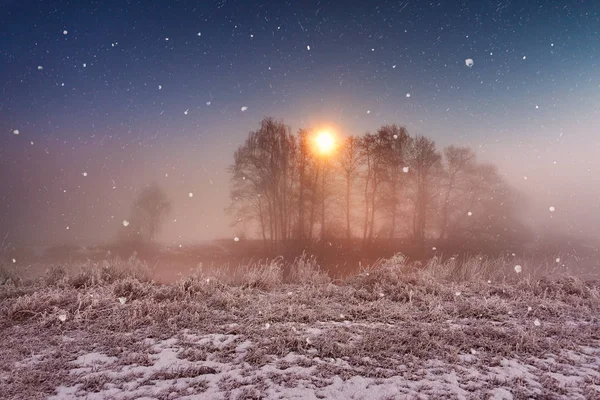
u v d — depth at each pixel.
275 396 4.17
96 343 5.73
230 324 6.64
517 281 10.44
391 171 27.06
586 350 5.74
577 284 9.38
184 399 4.10
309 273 10.85
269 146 27.41
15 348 5.56
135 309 7.05
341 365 4.97
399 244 27.67
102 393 4.24
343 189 27.72
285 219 27.33
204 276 9.70
